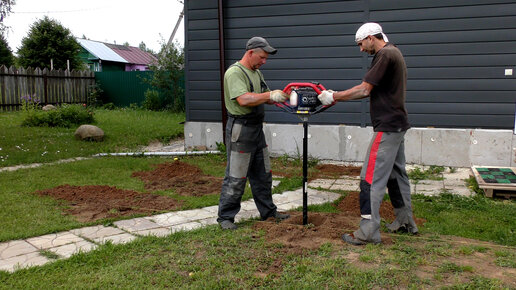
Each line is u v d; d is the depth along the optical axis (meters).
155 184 6.20
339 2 7.81
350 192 5.78
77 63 23.78
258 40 3.96
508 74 7.06
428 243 3.62
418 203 5.14
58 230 4.14
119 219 4.52
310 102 3.82
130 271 3.14
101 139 10.20
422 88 7.50
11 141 9.60
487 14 7.06
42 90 17.44
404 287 2.82
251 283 2.91
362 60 7.80
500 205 5.11
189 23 8.85
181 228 4.18
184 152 8.62
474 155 7.32
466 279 2.91
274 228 3.97
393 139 3.51
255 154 4.23
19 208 4.82
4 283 2.96
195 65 8.95
